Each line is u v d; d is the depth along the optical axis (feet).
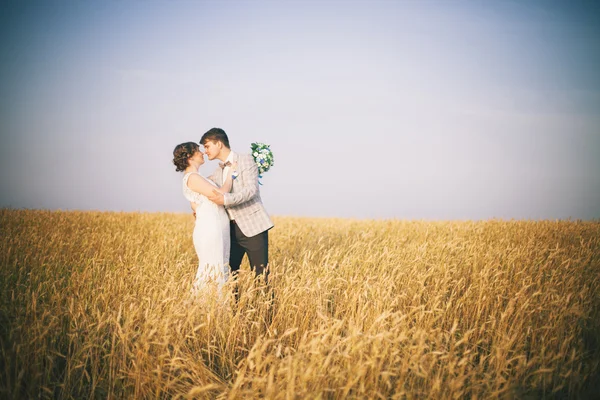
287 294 12.51
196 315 11.14
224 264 15.81
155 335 9.95
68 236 24.36
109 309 11.22
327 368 8.52
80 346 9.77
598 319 12.00
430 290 14.70
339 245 24.52
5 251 18.20
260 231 16.08
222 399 8.43
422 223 34.58
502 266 16.98
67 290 13.09
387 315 9.25
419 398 8.16
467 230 28.84
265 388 8.23
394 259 16.70
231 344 11.06
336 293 14.24
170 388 9.12
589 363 10.43
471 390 8.96
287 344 11.39
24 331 9.66
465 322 12.87
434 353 8.44
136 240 23.32
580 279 15.89
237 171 16.10
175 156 15.84
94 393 9.27
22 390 9.00
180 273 15.75
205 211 15.79
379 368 8.30
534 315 11.96
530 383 9.32
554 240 24.97
